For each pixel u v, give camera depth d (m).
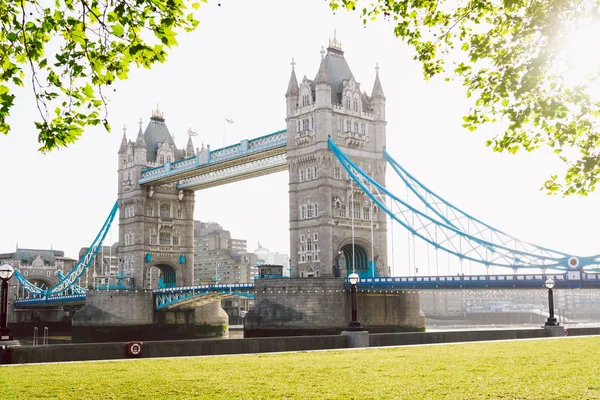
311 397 24.17
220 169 140.88
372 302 112.38
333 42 129.25
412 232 107.88
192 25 17.88
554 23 19.11
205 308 156.38
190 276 162.62
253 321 110.62
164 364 35.28
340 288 107.81
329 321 106.25
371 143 125.69
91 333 142.00
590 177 22.03
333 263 115.50
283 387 26.44
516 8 21.08
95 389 26.80
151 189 158.25
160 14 17.47
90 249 172.75
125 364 35.53
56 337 177.38
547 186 22.70
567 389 24.73
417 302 117.88
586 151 21.88
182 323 151.88
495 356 37.03
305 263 118.19
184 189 163.12
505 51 21.19
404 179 120.94
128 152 162.88
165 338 148.62
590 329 62.25
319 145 117.25
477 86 21.89
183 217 164.12
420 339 50.34
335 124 119.88
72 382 28.59
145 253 156.00
